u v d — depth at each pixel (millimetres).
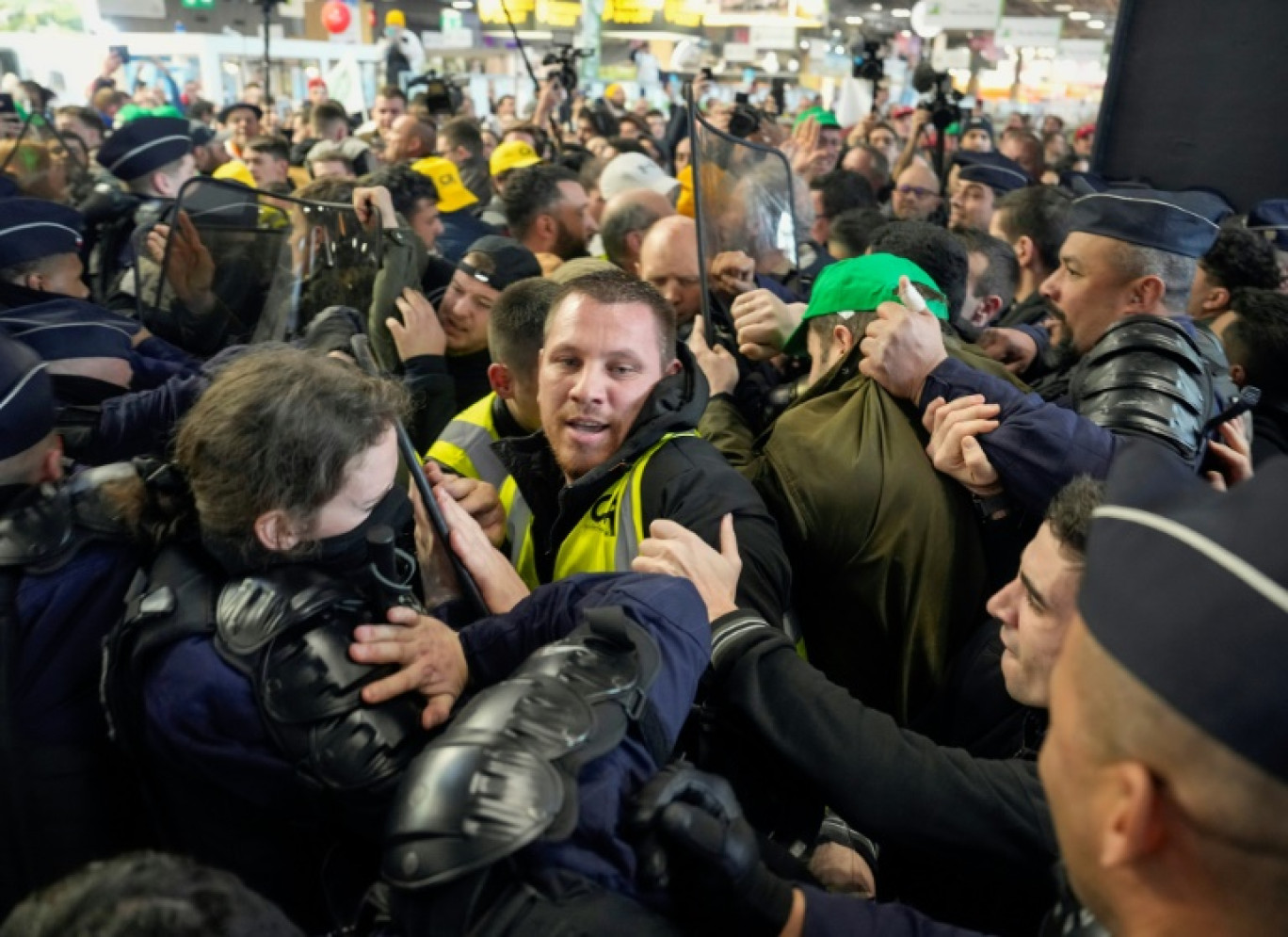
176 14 13430
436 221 3092
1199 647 464
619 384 1316
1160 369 1332
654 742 828
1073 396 1450
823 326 1596
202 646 905
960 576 1301
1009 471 1236
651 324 1338
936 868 1121
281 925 542
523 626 1022
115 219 3086
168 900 513
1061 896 727
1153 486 542
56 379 1738
